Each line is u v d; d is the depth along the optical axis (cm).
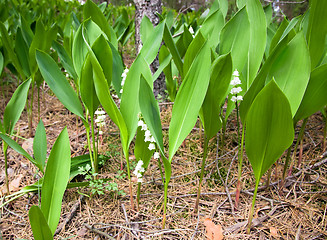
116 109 33
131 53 127
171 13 74
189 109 33
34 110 75
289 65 33
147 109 32
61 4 154
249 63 41
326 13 34
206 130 36
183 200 45
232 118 69
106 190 47
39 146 40
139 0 69
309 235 38
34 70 56
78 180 50
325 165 52
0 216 41
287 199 44
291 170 49
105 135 63
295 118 40
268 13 61
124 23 88
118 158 56
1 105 75
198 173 51
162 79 74
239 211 42
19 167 53
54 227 31
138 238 38
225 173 51
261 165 34
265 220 41
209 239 37
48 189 32
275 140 31
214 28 51
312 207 43
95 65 31
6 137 36
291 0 121
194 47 40
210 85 32
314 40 37
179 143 32
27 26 59
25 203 45
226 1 60
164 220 38
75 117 73
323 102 36
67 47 63
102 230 39
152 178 50
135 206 44
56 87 41
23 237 38
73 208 43
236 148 58
